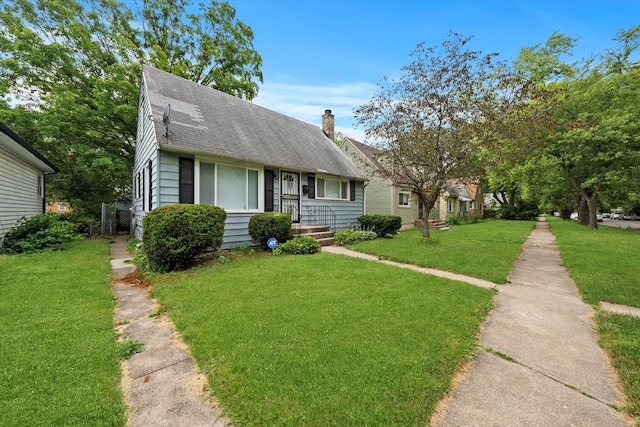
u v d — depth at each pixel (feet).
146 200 26.76
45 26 38.22
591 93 41.37
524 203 92.07
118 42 42.04
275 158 28.43
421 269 18.75
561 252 25.11
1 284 13.82
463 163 26.21
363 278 15.53
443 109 25.43
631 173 43.21
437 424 5.48
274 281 14.89
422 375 6.81
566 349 8.50
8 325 9.44
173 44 51.72
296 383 6.52
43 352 7.80
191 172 22.93
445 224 60.90
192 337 8.91
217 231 19.31
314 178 34.14
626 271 17.78
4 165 24.41
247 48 57.00
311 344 8.27
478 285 15.10
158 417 5.68
